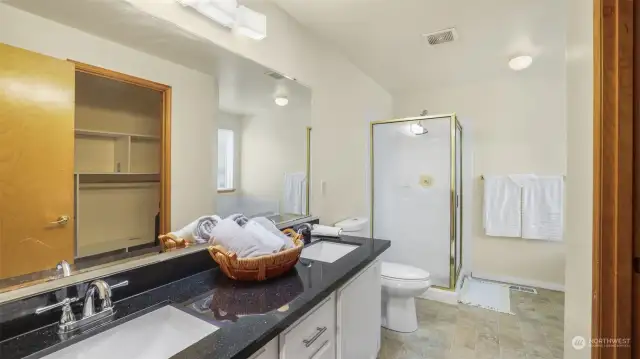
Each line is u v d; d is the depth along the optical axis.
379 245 1.86
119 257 1.15
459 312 2.68
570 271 1.19
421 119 3.13
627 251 0.73
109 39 1.12
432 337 2.28
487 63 2.84
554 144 3.11
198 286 1.21
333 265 1.47
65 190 1.00
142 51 1.23
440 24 2.10
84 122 1.05
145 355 0.96
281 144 2.02
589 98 0.90
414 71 3.07
